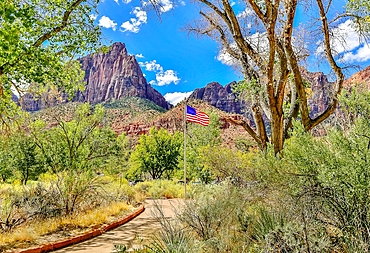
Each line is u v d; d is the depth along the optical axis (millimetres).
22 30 7453
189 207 5531
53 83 9680
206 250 4109
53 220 8477
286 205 4145
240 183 7340
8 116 10000
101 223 8984
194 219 5191
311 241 3029
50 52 9367
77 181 9812
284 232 3084
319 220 3455
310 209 3605
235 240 4215
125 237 7465
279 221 3668
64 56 10414
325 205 3584
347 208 3309
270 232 3295
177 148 48062
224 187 6609
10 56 7516
